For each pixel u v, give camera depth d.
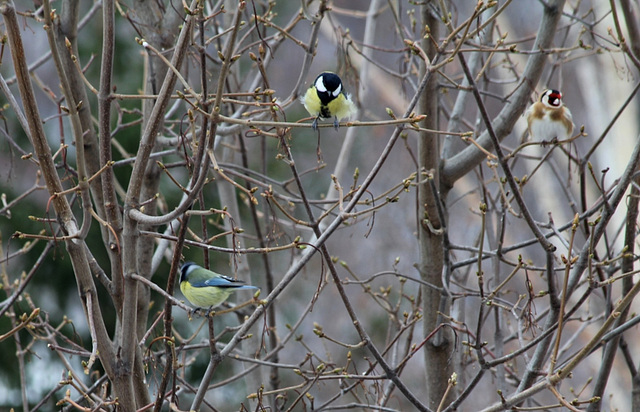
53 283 18.27
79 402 10.19
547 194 23.48
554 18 10.70
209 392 18.69
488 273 22.61
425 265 11.34
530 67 10.83
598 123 22.89
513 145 28.25
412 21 11.02
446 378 10.93
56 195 7.16
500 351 10.55
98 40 18.78
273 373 12.09
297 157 24.23
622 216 20.80
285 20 24.28
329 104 10.55
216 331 18.58
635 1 13.73
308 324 23.61
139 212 7.75
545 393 19.64
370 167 27.42
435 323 11.29
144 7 11.22
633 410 10.02
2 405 17.44
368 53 14.92
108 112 7.89
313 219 8.23
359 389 19.05
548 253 8.22
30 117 7.16
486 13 12.22
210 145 6.80
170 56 11.23
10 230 17.88
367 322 22.64
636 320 8.21
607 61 22.12
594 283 7.93
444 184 11.41
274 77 29.50
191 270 9.65
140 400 8.55
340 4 33.56
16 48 6.85
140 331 10.89
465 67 8.30
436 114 10.78
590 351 6.91
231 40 6.43
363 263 26.06
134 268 7.89
